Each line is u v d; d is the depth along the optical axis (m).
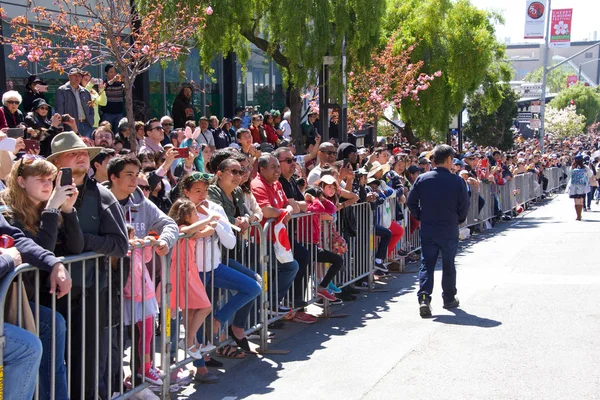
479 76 21.47
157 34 10.34
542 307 8.14
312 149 11.67
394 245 10.70
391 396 5.40
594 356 6.26
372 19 13.73
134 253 5.04
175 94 17.72
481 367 6.03
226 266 6.20
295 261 7.27
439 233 8.12
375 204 9.86
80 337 4.67
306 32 13.09
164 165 7.10
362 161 12.20
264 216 6.94
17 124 9.28
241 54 15.73
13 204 4.34
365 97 18.50
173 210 5.87
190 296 5.76
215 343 6.25
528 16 35.59
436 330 7.32
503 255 12.30
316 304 8.81
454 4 21.64
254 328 6.64
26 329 4.10
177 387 5.72
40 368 4.34
